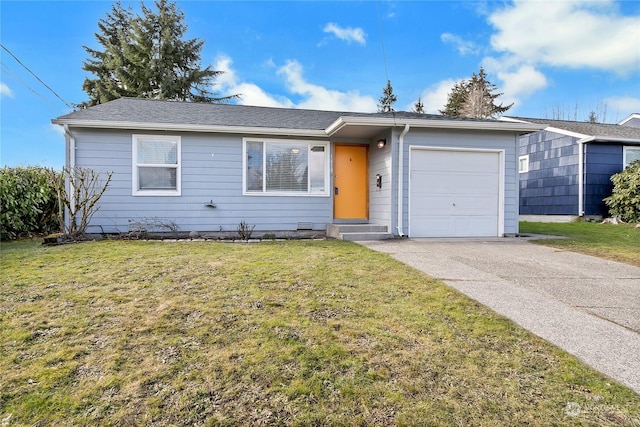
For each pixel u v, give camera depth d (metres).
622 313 3.19
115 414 1.80
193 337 2.59
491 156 8.24
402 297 3.54
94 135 7.67
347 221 9.03
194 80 23.45
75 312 3.01
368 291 3.69
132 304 3.20
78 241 6.82
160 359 2.29
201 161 8.21
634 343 2.60
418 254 5.77
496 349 2.50
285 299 3.39
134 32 22.14
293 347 2.46
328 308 3.19
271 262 4.89
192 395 1.95
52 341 2.52
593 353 2.45
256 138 8.47
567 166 12.39
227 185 8.35
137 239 7.34
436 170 8.02
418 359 2.34
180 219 8.13
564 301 3.50
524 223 12.57
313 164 8.84
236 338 2.58
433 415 1.81
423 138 7.91
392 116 8.22
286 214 8.67
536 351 2.47
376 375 2.15
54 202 8.22
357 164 9.12
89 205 7.27
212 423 1.74
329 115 10.14
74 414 1.80
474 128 7.86
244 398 1.93
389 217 7.89
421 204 7.96
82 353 2.36
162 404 1.87
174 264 4.68
